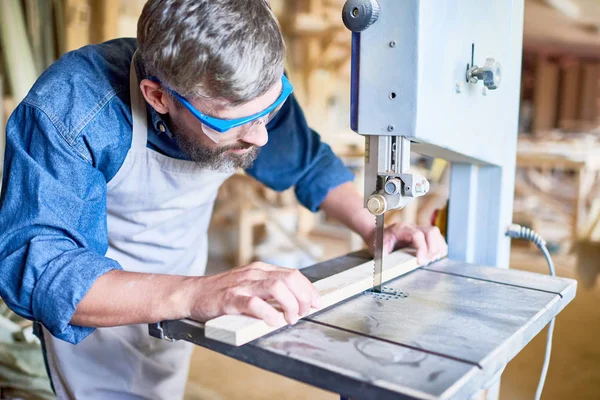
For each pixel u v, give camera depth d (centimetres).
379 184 98
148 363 152
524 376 248
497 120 122
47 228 93
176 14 85
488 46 113
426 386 69
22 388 167
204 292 90
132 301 90
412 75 89
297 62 454
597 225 392
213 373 251
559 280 117
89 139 102
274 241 411
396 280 117
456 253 136
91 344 142
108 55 112
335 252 429
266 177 152
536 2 607
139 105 111
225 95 87
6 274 94
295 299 88
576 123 880
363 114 95
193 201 134
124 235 134
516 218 467
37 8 263
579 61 925
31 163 95
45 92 101
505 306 100
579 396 232
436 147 103
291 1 448
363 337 85
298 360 77
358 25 91
